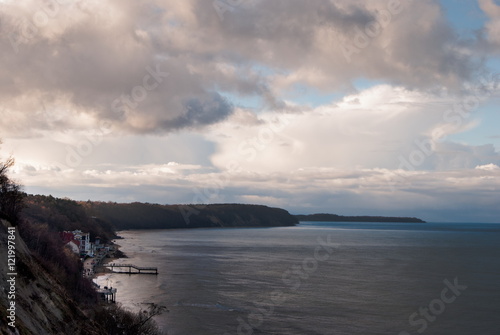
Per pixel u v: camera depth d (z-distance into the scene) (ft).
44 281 148.36
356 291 366.02
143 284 376.68
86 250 522.88
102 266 467.93
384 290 373.81
